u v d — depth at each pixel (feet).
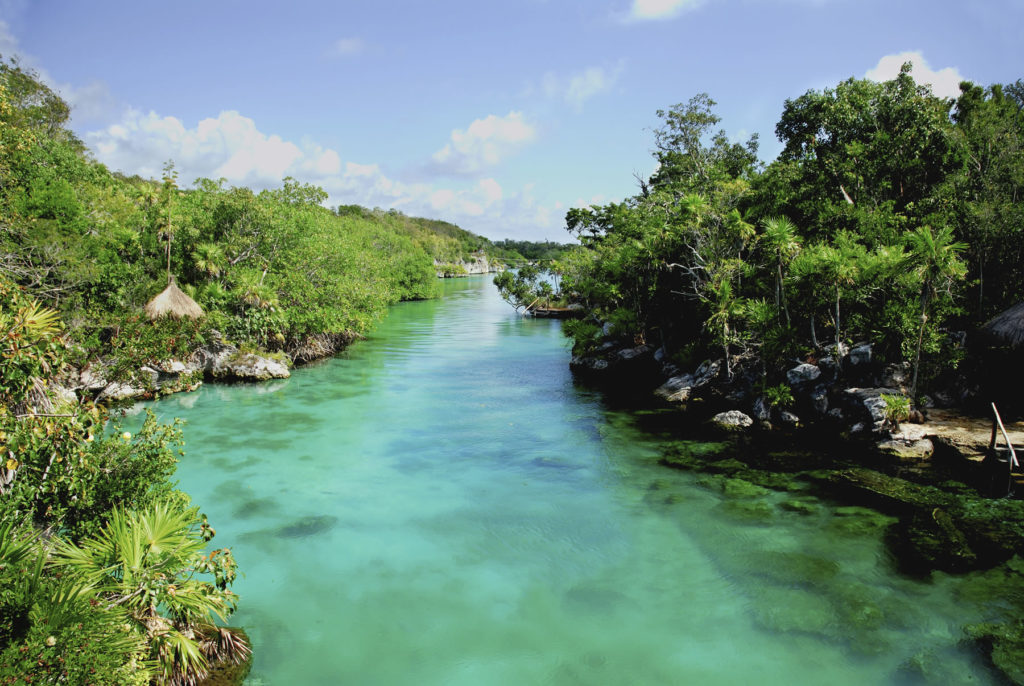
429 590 41.11
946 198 89.76
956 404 73.20
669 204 126.93
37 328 29.50
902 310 72.08
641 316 121.90
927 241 65.87
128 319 84.12
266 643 35.01
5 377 27.66
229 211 127.03
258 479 61.00
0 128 88.58
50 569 25.21
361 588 41.27
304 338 132.57
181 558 27.17
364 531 49.78
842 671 32.55
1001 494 54.95
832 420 74.28
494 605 39.40
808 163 109.91
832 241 95.14
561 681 32.14
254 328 114.42
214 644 31.22
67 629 19.81
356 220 349.00
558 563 44.80
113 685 20.43
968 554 44.21
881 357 74.18
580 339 126.11
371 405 92.12
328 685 31.53
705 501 55.21
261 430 78.23
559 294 255.29
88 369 78.89
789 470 62.39
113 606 23.32
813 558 44.52
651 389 103.65
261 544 47.34
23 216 89.25
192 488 58.34
